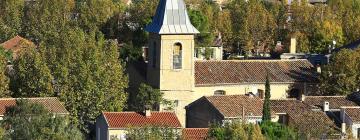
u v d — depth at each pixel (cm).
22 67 19162
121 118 17038
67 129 13762
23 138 13412
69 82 18988
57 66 19062
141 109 19400
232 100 18300
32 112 14062
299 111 17975
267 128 15412
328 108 18212
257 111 17975
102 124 17275
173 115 17238
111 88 19225
